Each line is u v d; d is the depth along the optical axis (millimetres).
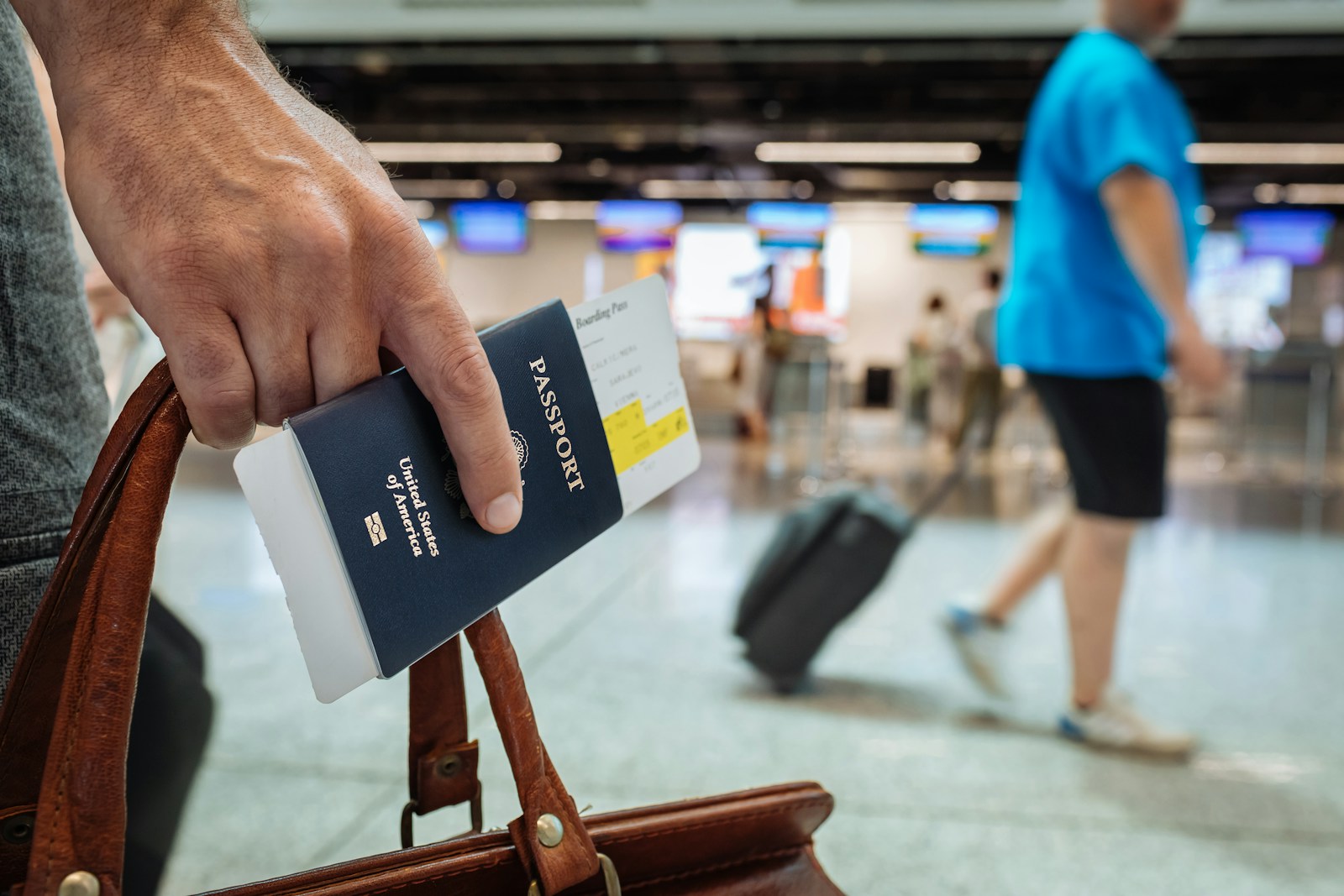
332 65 9219
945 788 1504
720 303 14766
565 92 11031
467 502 358
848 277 14602
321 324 325
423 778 486
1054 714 1861
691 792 1450
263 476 325
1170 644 2354
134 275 313
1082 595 1695
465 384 336
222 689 1918
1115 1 1684
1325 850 1318
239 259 308
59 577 331
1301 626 2537
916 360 9898
